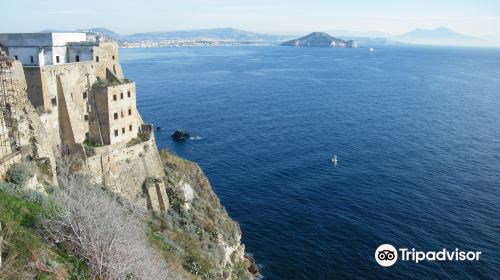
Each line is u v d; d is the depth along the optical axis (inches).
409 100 7755.9
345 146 4783.5
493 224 3011.8
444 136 5211.6
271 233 2997.0
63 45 2647.6
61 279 1195.9
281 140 4997.5
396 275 2517.2
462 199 3400.6
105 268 1336.1
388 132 5388.8
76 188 2001.7
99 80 2667.3
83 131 2516.0
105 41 2824.8
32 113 1942.7
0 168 1617.9
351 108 6919.3
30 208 1456.7
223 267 2512.3
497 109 6953.7
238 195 3533.5
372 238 2878.9
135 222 2090.3
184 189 2903.5
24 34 2532.0
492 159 4338.1
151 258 1646.2
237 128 5516.7
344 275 2554.1
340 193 3543.3
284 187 3676.2
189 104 6998.0
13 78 1834.4
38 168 1873.8
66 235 1341.0
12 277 1077.1
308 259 2716.5
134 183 2664.9
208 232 2719.0
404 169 4060.0
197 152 4564.5
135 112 2807.6
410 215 3157.0
